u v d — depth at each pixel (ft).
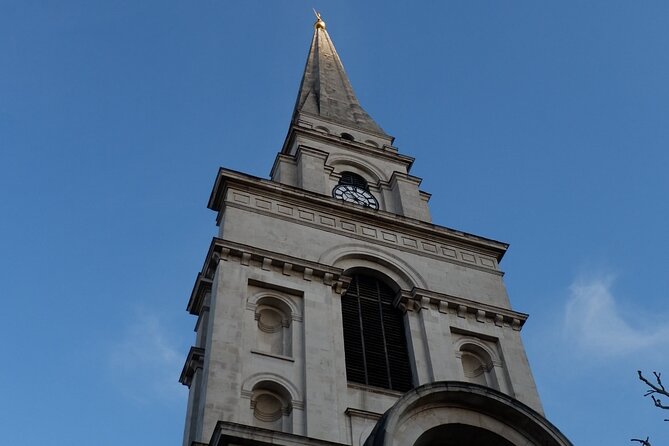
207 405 99.25
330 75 210.38
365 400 109.81
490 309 130.82
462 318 128.77
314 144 163.12
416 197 157.28
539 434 92.17
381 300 128.88
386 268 133.59
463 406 93.25
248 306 115.24
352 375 114.21
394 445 85.92
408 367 119.44
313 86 205.16
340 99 195.83
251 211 131.95
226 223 127.85
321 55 222.69
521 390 120.78
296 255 127.44
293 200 137.18
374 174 162.61
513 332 130.21
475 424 92.02
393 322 126.00
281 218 132.98
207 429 96.37
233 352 106.83
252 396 103.91
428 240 142.10
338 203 139.03
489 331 128.47
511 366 124.06
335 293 123.44
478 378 123.75
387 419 87.15
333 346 113.60
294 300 119.44
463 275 138.21
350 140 172.04
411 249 138.41
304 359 110.11
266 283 119.24
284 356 110.22
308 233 132.36
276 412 104.83
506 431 92.48
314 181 150.41
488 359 125.18
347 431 103.60
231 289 115.75
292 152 163.43
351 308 124.88
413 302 127.85
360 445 102.37
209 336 109.29
